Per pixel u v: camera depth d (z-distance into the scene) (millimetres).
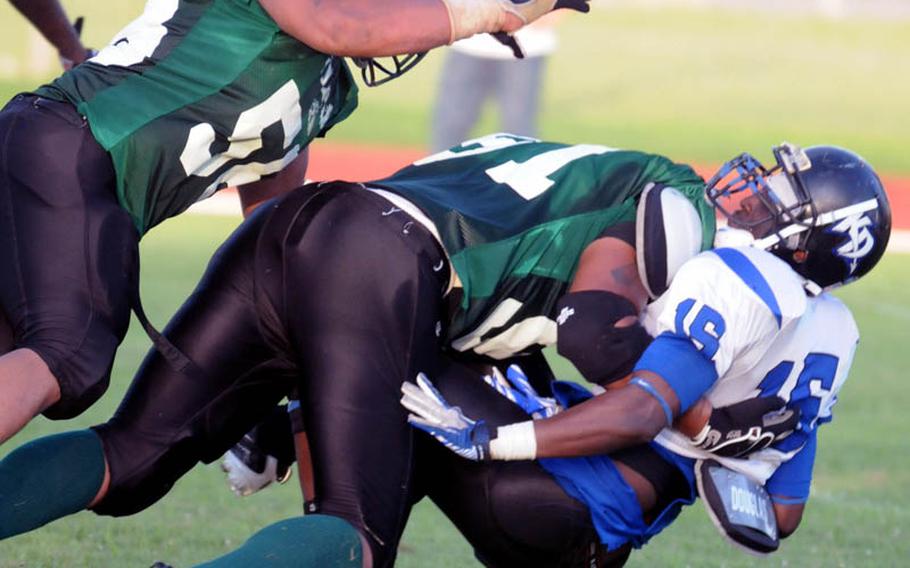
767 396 11531
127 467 11609
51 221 10844
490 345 12078
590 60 66688
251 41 11336
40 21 13938
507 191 12039
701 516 18266
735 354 11164
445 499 11938
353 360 11180
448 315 11758
